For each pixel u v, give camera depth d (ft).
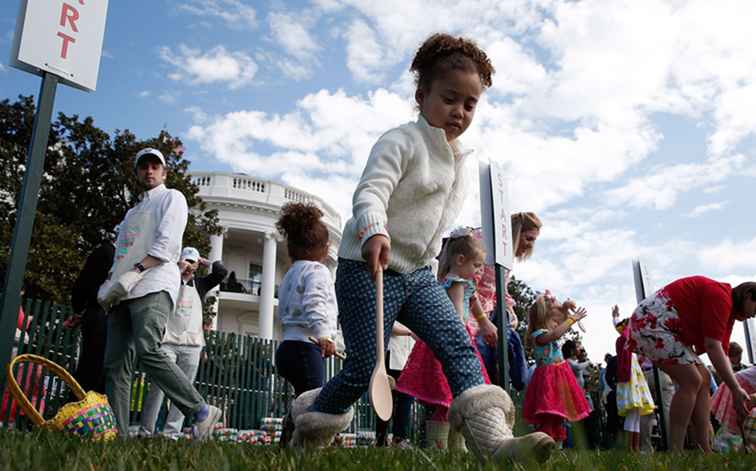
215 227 65.98
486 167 13.61
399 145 8.71
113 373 13.21
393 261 8.66
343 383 8.61
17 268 9.43
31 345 19.90
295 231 13.65
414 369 13.87
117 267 13.65
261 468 5.25
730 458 8.36
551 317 18.47
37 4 10.02
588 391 32.30
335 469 5.37
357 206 8.21
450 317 8.61
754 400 14.01
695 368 13.98
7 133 62.64
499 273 13.07
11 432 8.30
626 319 24.25
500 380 12.69
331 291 13.07
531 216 17.44
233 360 29.14
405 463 6.09
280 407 30.96
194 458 5.74
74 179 59.36
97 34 10.75
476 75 9.07
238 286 97.35
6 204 54.65
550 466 6.31
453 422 7.66
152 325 12.90
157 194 14.46
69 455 5.48
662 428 20.36
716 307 13.78
